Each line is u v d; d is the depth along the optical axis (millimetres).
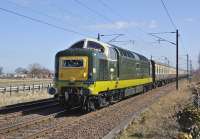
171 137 14312
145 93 43500
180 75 103562
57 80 24625
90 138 15625
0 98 32719
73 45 25828
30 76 119000
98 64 24484
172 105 26812
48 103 30266
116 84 28969
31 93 39406
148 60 45812
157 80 55656
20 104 28156
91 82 23781
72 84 24109
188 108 15148
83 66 23938
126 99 34875
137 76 37500
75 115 23172
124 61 31500
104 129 17906
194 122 14430
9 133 16609
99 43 26219
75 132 17047
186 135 13500
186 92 42375
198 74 106625
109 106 28234
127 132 16203
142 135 15352
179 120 14961
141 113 22047
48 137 15789
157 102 30203
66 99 24219
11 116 21594
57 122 20125
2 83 62156
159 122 18016
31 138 15391
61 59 24562
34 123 19297
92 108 24688
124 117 22062
